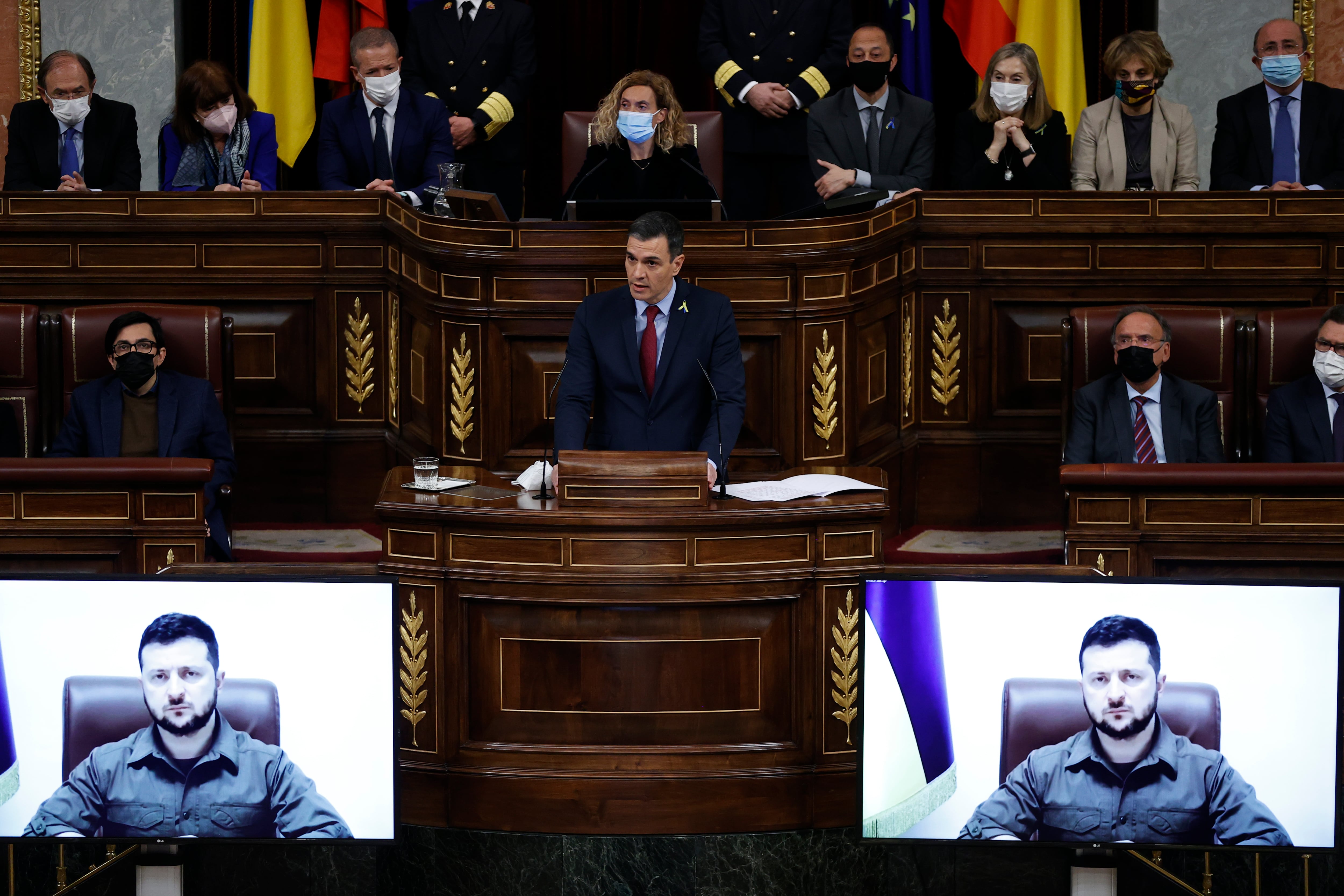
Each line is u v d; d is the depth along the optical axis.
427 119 14.56
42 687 8.30
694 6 19.34
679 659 9.39
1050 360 13.68
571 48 19.45
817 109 14.56
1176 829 8.12
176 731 8.32
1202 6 17.55
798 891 9.62
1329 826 8.09
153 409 11.86
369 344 13.67
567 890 9.58
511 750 9.45
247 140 14.14
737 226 12.99
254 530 13.19
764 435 13.30
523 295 13.30
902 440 13.62
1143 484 10.12
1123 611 8.15
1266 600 8.07
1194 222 13.49
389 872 9.73
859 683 8.33
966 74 19.78
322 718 8.34
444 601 9.48
